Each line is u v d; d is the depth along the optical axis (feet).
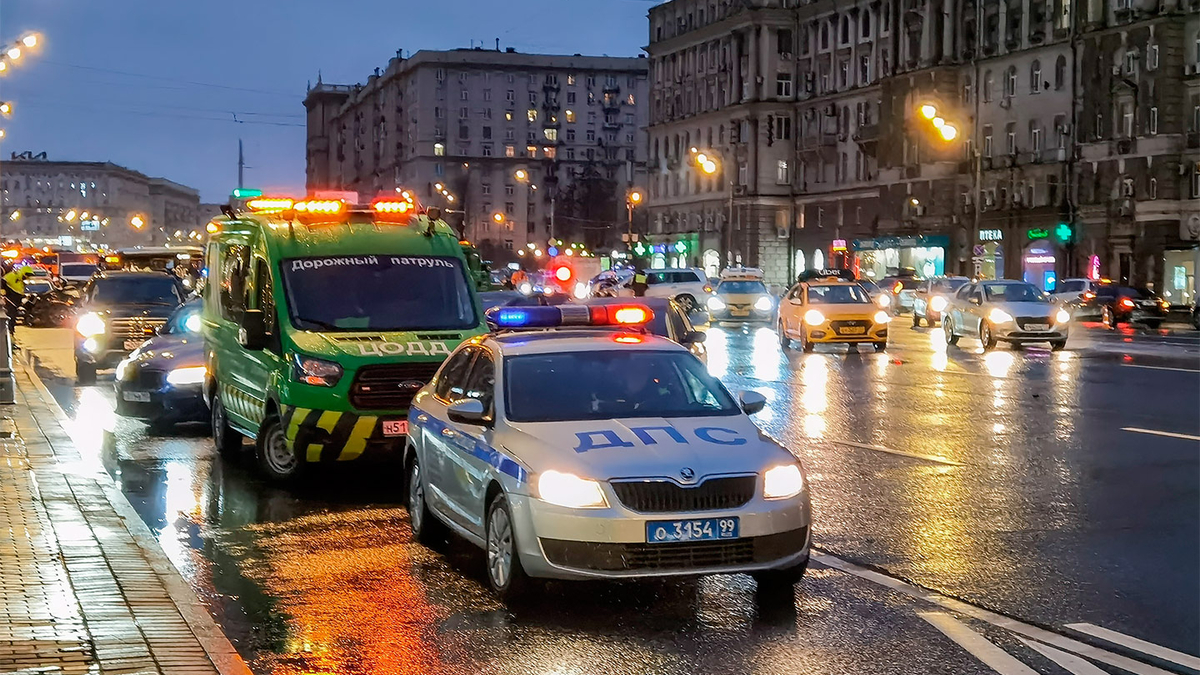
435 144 483.10
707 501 24.39
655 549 24.00
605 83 499.10
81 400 67.82
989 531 31.96
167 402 53.21
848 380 74.64
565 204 480.23
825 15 298.76
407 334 40.65
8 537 30.37
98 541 30.07
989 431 50.55
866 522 33.30
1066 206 222.48
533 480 24.67
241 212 48.60
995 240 239.91
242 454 47.73
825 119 298.97
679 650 22.30
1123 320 152.15
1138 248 208.23
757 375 78.79
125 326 79.10
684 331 57.00
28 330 140.05
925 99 256.32
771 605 25.22
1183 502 35.24
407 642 23.12
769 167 314.76
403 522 34.78
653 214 368.89
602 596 26.04
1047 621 23.79
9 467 41.24
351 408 38.83
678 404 28.22
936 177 254.47
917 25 261.85
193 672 19.99
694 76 343.05
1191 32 202.18
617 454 24.82
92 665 20.25
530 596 25.32
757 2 311.06
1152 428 50.44
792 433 50.88
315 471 40.88
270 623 24.56
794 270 315.37
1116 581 26.76
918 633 23.12
